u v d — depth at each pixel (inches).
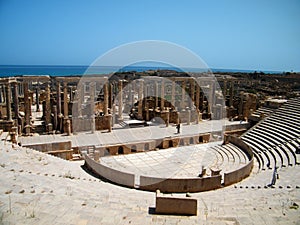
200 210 471.5
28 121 1238.3
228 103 1935.3
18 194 450.6
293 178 702.5
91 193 547.5
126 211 430.0
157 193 466.9
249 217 410.3
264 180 739.4
